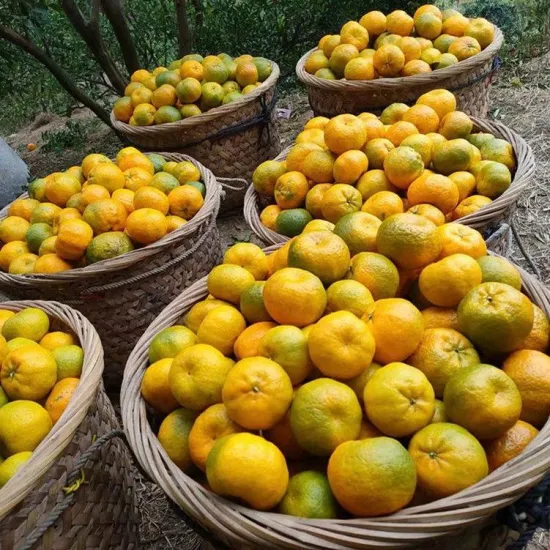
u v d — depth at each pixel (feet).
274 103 5.14
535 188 4.58
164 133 4.64
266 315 2.18
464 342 1.94
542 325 2.03
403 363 1.81
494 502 1.49
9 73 7.63
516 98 5.85
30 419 2.08
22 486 1.73
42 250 3.35
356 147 3.13
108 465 2.26
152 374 2.09
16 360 2.26
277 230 3.14
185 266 3.41
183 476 1.74
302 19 6.81
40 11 5.80
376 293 2.14
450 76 4.10
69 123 7.90
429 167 3.20
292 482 1.70
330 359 1.80
